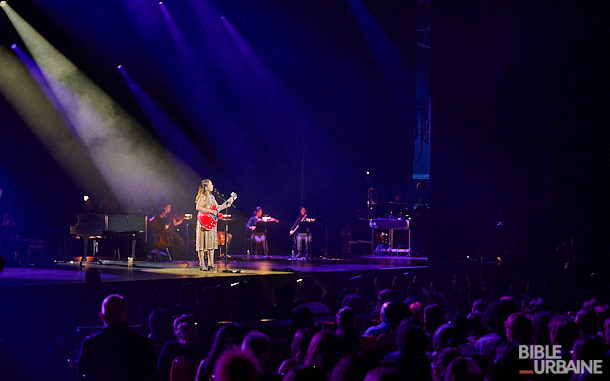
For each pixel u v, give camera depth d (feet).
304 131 58.49
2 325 24.72
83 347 13.08
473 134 55.16
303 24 55.01
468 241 54.54
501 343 15.06
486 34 54.60
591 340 13.12
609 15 51.29
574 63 52.80
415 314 21.70
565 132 53.31
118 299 13.50
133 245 42.24
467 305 34.30
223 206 37.11
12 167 48.60
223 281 32.24
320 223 59.98
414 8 55.93
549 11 53.01
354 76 57.00
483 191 55.16
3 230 39.70
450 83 54.80
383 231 60.39
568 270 44.01
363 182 60.90
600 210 52.29
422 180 66.39
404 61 56.03
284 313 24.73
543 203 53.72
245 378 8.67
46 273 32.83
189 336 15.14
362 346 17.60
